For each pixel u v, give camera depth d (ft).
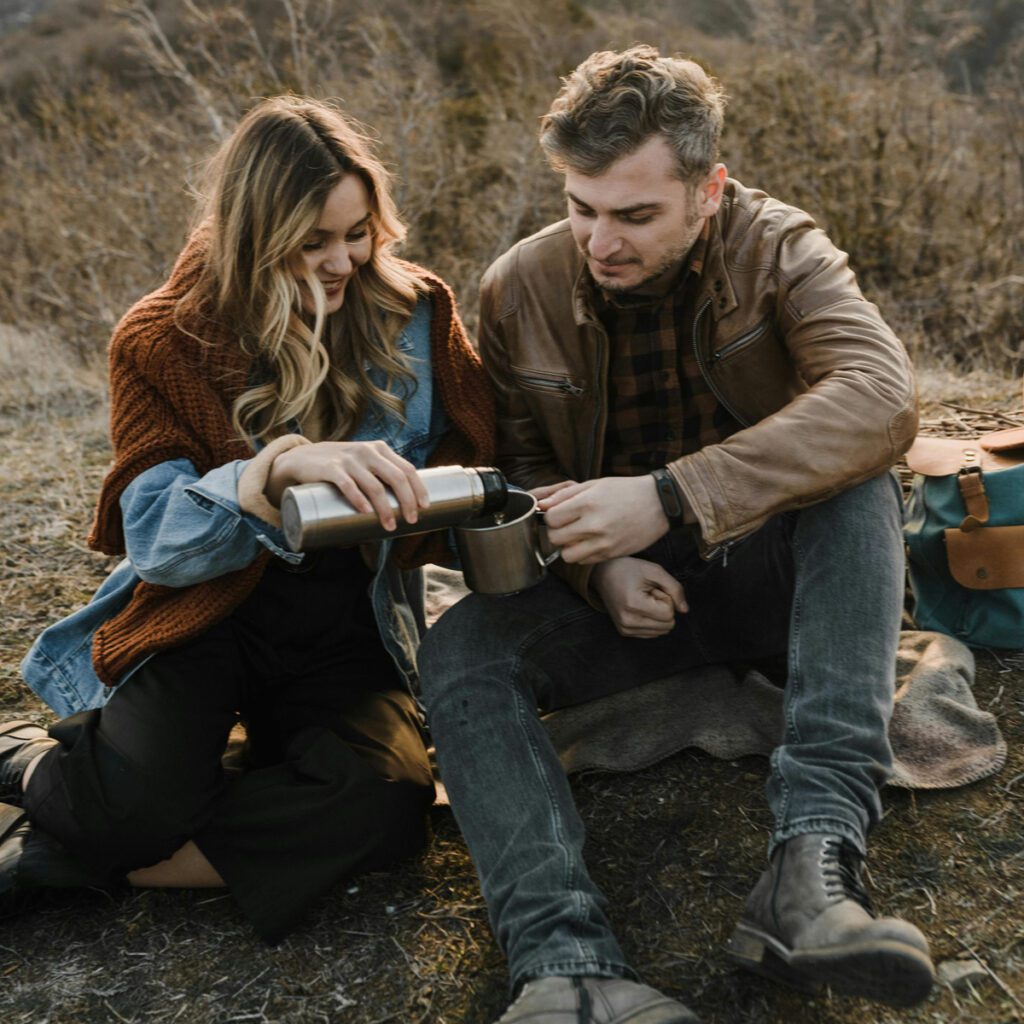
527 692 6.19
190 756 6.07
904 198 21.02
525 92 25.94
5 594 9.73
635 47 6.09
